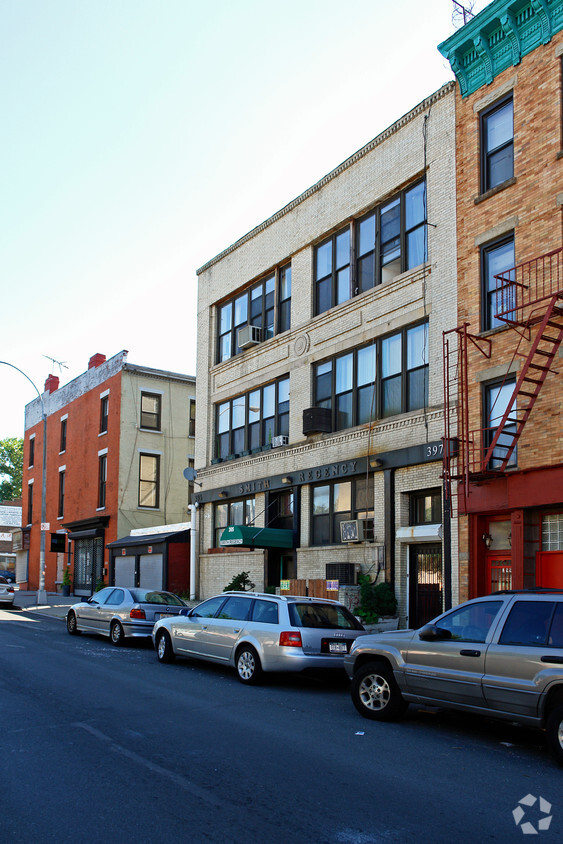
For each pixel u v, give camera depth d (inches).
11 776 261.3
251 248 989.2
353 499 761.6
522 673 308.5
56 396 1651.1
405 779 269.1
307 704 420.2
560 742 291.1
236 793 247.3
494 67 645.3
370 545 718.5
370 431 736.3
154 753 294.4
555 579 544.7
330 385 819.4
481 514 603.2
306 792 250.5
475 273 636.1
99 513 1353.3
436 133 698.8
